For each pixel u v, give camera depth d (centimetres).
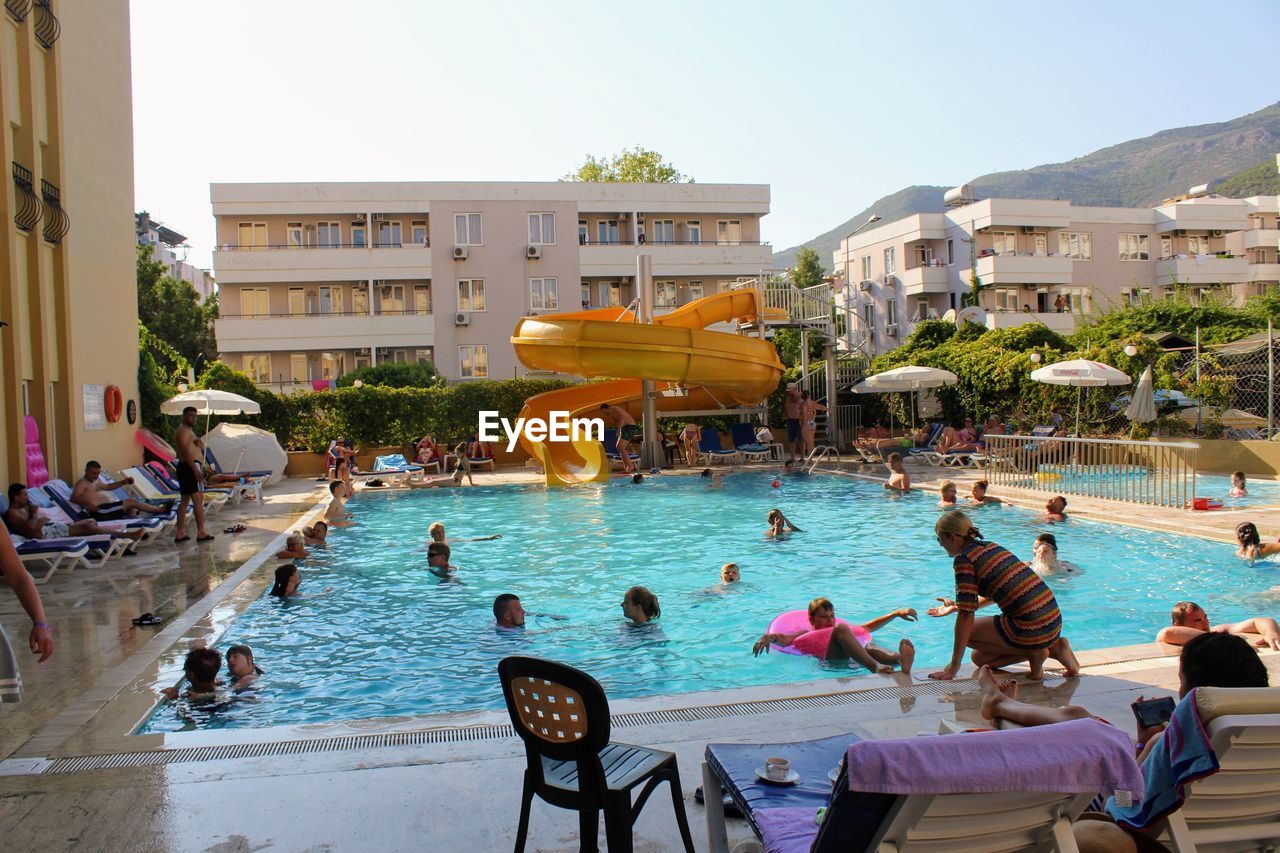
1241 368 2147
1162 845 276
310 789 428
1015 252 4619
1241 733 250
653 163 5962
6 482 1250
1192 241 4966
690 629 821
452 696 645
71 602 912
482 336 4028
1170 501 1393
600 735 322
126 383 1809
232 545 1288
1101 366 1877
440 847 371
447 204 4000
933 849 238
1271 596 874
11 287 1267
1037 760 229
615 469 2347
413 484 2128
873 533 1327
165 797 421
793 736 485
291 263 3903
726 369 2212
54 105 1470
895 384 2355
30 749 493
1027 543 1177
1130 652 654
